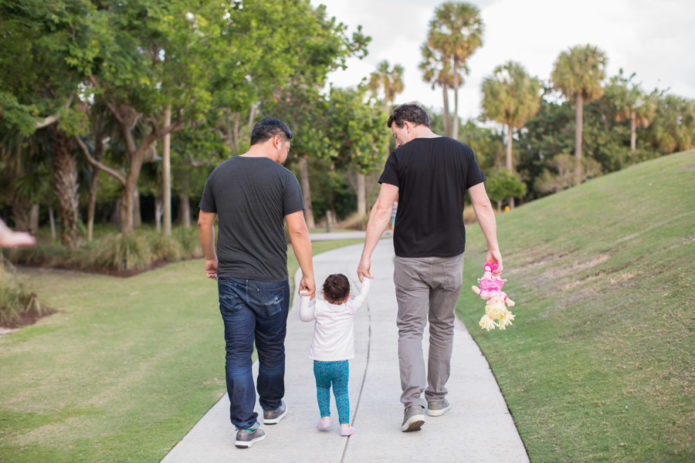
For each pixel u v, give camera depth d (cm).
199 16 1566
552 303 669
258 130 389
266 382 399
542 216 1448
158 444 383
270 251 372
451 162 377
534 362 489
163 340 764
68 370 611
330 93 2211
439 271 378
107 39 1261
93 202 2303
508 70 4622
